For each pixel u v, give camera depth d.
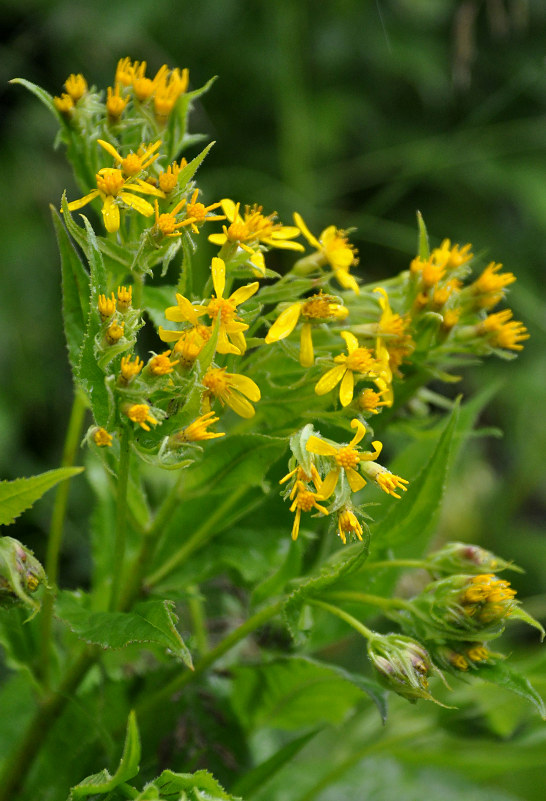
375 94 1.81
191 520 0.84
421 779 0.95
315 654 1.13
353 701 0.87
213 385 0.77
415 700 0.78
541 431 1.61
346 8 1.75
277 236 0.80
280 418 0.80
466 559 0.80
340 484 0.77
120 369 0.77
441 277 0.82
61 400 1.44
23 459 1.38
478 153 1.70
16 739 0.87
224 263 0.78
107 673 0.85
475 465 1.62
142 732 0.84
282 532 0.84
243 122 1.68
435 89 1.78
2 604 0.77
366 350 0.79
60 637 0.90
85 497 1.34
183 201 0.77
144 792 0.75
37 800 0.83
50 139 1.52
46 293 1.46
